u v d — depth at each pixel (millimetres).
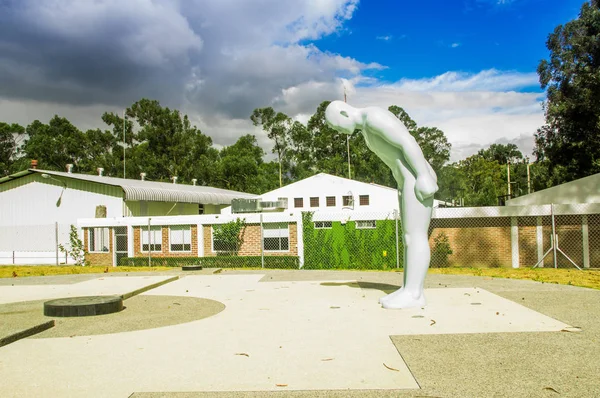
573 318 6152
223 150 74312
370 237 17391
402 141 7105
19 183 27828
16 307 8305
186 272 14586
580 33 27891
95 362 4641
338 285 10133
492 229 16062
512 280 10641
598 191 19609
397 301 7105
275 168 69438
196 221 19531
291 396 3641
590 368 4121
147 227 20266
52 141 58344
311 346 5066
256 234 18875
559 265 15492
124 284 10898
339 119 7703
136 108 63469
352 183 33656
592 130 27891
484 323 5945
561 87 28344
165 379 4082
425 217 7180
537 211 15609
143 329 6207
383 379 3969
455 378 3949
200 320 6742
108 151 64875
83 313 7266
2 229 27531
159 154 62531
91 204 26297
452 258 16328
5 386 3955
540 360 4375
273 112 66000
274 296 8852
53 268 18672
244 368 4352
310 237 17922
